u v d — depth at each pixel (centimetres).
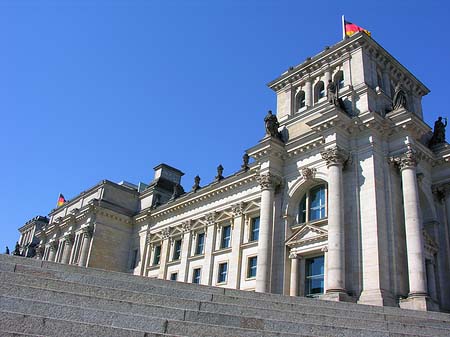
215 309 1702
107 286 1788
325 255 4122
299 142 4694
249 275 5362
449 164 4519
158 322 1354
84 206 8212
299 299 2225
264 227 4578
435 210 4466
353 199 4034
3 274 1537
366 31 5047
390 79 5062
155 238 7488
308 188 4634
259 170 4931
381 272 3631
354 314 2092
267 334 1445
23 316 1163
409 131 4128
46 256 9194
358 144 4241
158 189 8306
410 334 1772
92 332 1200
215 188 6322
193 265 6338
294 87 5466
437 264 4256
